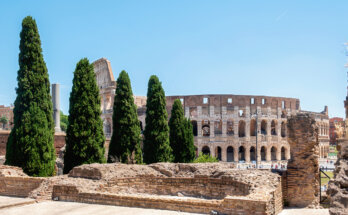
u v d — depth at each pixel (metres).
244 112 101.44
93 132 39.72
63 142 53.56
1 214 23.78
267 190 23.12
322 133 123.00
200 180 31.36
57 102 61.78
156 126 47.53
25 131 36.97
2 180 32.50
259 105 102.62
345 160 14.87
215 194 30.16
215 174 30.75
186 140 53.00
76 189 27.78
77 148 38.75
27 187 30.86
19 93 38.03
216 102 99.81
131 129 44.00
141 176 33.03
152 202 24.33
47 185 29.16
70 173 33.16
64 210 24.62
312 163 26.95
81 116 39.25
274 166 94.19
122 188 31.69
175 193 32.25
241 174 28.27
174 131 53.25
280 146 106.94
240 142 100.12
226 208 21.36
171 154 48.47
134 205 24.98
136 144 44.25
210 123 99.38
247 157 100.56
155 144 47.06
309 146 27.16
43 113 38.28
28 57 38.41
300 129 27.50
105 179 30.83
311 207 26.38
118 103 44.53
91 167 32.03
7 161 37.50
